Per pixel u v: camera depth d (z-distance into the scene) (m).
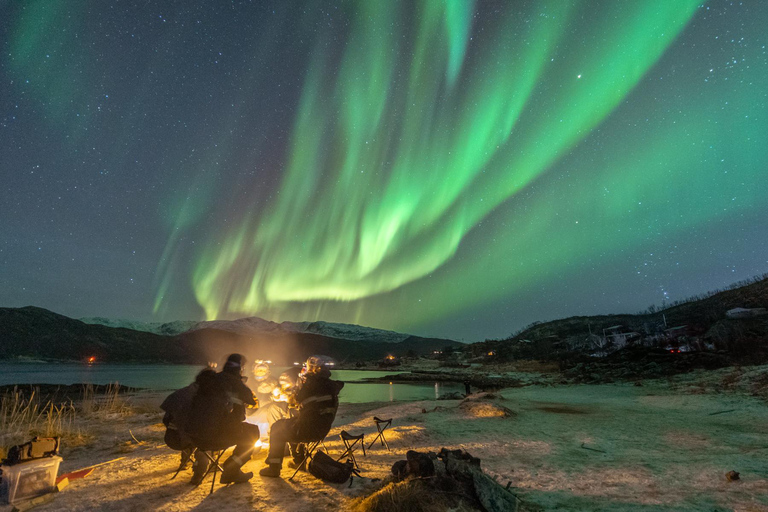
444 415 10.71
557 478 5.20
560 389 21.98
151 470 4.92
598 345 52.72
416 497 3.64
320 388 4.78
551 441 7.59
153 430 9.24
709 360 23.39
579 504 4.19
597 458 6.30
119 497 3.95
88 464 6.29
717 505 4.11
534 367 47.28
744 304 44.88
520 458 6.32
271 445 4.78
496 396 14.78
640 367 25.59
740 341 24.42
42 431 8.38
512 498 4.00
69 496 3.93
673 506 4.09
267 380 6.64
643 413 11.62
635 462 6.00
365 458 5.93
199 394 4.32
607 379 24.81
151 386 36.53
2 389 24.08
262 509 3.74
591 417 10.71
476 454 6.58
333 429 8.82
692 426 9.18
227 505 3.83
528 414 11.20
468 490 3.90
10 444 7.28
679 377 20.80
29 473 3.79
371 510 3.56
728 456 6.22
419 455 4.24
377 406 16.17
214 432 4.20
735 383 15.21
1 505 3.57
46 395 22.17
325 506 3.84
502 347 72.81
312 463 4.76
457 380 44.97
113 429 9.47
